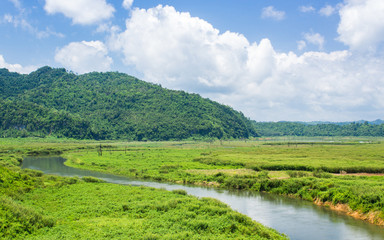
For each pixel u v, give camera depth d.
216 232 31.05
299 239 34.53
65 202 43.22
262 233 31.97
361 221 41.16
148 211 38.47
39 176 66.06
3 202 32.03
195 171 82.25
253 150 148.25
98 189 54.00
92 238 27.00
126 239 26.81
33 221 30.19
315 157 106.00
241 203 50.91
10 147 156.62
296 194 55.53
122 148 180.50
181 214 36.19
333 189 50.44
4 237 25.73
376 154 112.81
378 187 48.81
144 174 79.31
